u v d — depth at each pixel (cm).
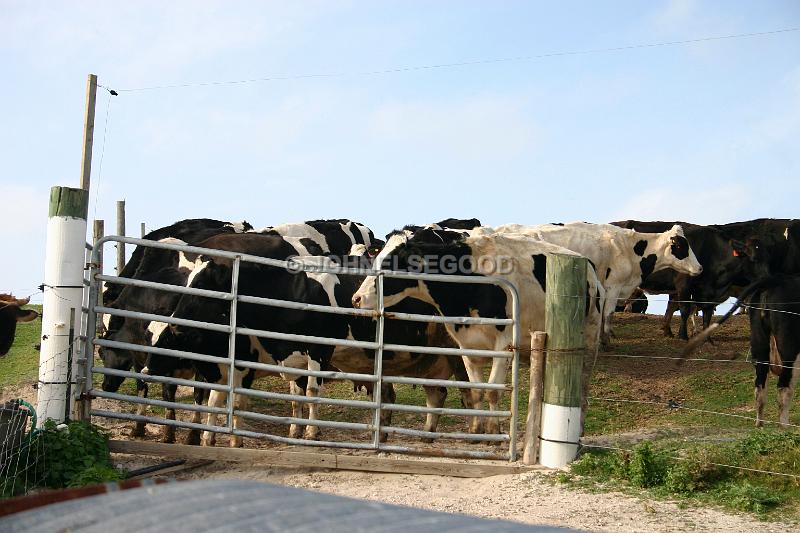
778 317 1120
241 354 1113
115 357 1216
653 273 1822
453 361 1200
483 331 1092
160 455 939
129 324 1216
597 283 1154
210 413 1066
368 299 1072
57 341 923
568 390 913
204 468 948
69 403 934
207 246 1172
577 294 920
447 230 1510
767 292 1139
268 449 966
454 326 1102
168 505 185
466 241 1107
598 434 1134
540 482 853
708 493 783
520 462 927
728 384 1422
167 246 960
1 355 1054
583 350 923
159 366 1107
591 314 1138
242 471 937
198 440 1104
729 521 705
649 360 1579
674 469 815
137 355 1213
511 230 1677
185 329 1085
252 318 1109
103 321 1530
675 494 788
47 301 927
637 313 2230
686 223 1969
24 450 832
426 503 805
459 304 1095
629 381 1438
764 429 1035
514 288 943
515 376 938
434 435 937
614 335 1870
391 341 1162
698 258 1883
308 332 1114
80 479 816
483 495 830
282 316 1110
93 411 963
